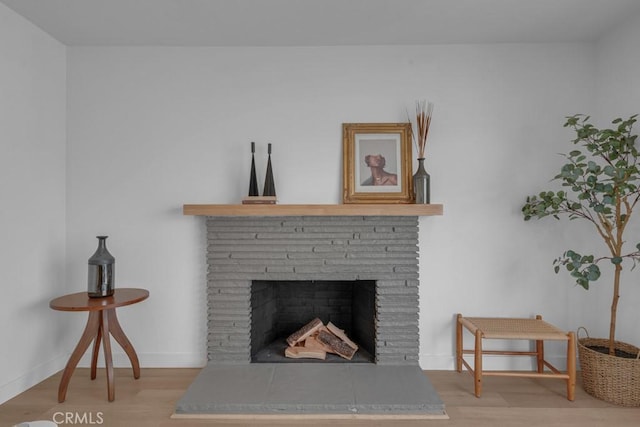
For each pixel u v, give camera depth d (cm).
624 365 220
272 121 279
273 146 279
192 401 215
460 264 277
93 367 256
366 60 278
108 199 280
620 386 221
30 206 250
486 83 276
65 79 280
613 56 256
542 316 275
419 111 277
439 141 277
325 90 279
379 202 271
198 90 280
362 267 270
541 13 236
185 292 280
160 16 239
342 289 311
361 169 274
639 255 233
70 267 280
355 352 286
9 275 235
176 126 279
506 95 276
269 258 271
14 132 238
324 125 278
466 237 277
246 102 279
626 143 224
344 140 275
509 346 276
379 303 269
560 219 274
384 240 270
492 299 276
